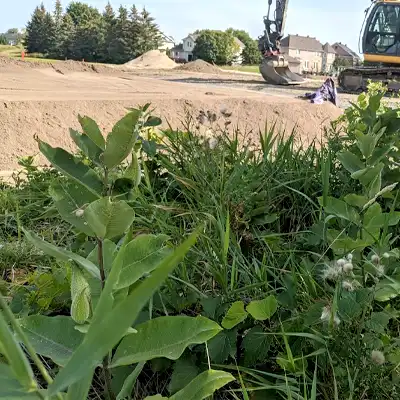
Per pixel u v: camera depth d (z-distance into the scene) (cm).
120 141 106
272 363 189
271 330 185
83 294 99
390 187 201
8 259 290
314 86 2384
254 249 266
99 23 6994
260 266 242
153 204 298
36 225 344
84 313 98
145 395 180
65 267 212
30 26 7350
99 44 6862
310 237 243
